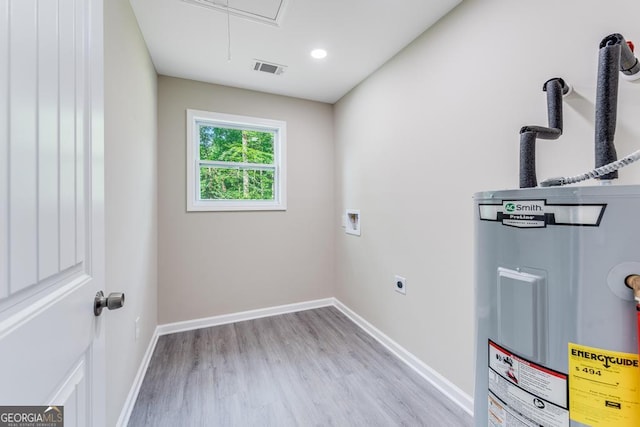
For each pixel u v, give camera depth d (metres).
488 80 1.46
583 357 0.54
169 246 2.55
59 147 0.61
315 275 3.16
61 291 0.61
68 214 0.65
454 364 1.67
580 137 1.10
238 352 2.21
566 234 0.56
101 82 0.85
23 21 0.49
